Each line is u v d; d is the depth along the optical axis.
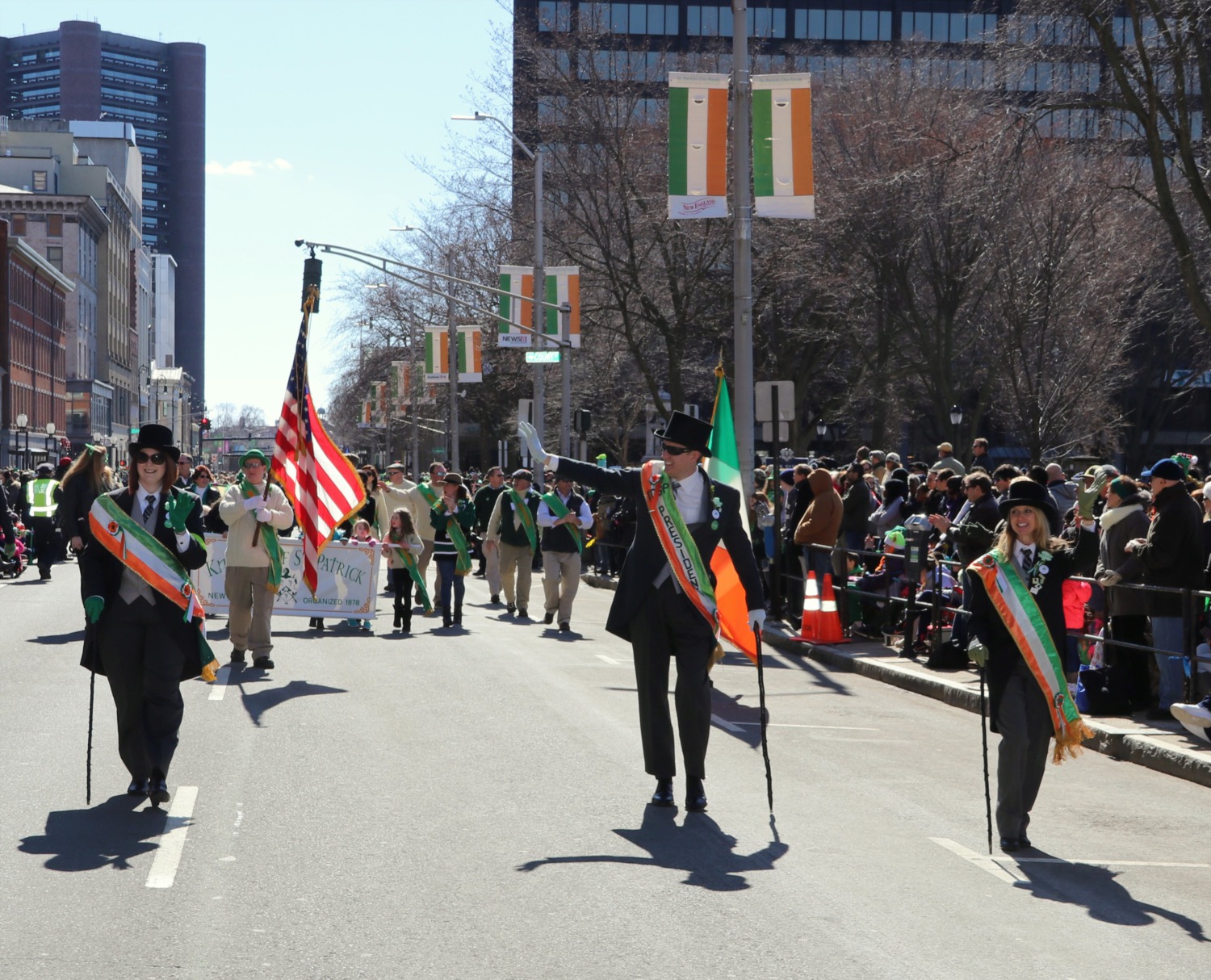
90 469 13.53
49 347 106.94
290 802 8.12
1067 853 7.44
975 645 7.36
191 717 11.06
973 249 34.62
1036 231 30.86
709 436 8.26
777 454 19.95
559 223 38.78
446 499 19.09
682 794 8.56
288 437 15.65
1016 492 7.59
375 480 21.80
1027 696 7.48
